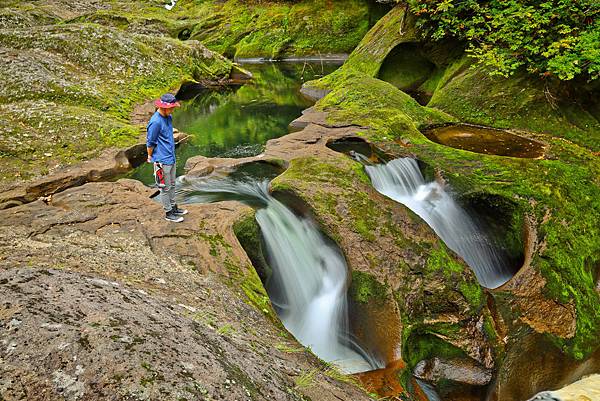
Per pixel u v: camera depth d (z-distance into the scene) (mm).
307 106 15055
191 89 18750
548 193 7305
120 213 6586
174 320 3148
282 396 2791
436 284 5980
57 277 3209
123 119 12617
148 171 9891
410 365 5398
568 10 9664
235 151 10758
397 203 7164
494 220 7469
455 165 8258
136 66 16281
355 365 5602
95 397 2082
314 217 6809
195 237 5992
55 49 15047
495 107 10930
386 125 10391
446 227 7566
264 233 6891
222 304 4547
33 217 6367
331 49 26328
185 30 30891
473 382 5305
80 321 2568
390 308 5719
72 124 10648
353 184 7547
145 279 4570
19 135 9844
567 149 8992
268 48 26953
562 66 9094
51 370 2166
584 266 6535
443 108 11938
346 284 6160
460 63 12938
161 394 2182
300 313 6465
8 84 12102
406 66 15367
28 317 2475
